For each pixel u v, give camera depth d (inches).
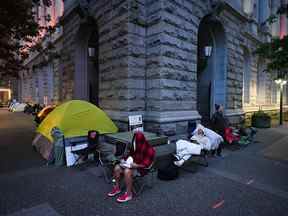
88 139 262.7
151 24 353.1
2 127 593.0
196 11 392.8
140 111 358.6
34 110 1013.8
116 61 370.3
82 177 224.2
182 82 367.9
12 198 177.0
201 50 520.7
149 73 357.1
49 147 282.8
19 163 271.3
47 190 192.4
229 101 509.7
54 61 778.2
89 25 492.4
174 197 179.9
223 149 350.6
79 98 538.3
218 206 165.6
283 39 240.7
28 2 315.6
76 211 157.4
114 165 199.5
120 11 356.2
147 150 190.4
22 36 358.3
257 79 779.4
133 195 182.9
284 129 592.7
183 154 228.1
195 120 385.4
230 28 509.0
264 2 751.7
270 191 193.0
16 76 447.2
